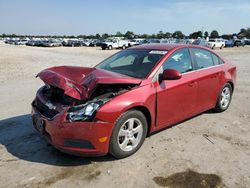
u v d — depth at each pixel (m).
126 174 3.81
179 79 4.92
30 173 3.84
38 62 19.52
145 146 4.62
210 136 5.07
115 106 3.93
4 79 11.52
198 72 5.41
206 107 5.81
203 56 5.75
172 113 4.89
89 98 3.93
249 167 3.99
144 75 4.56
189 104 5.24
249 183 3.61
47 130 4.03
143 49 5.37
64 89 3.83
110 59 5.62
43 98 4.41
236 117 6.13
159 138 4.94
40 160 4.20
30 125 5.64
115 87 4.21
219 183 3.61
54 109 4.07
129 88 4.25
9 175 3.79
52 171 3.89
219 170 3.90
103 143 3.89
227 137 5.04
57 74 4.22
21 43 70.25
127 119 4.11
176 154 4.36
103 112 3.82
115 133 3.98
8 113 6.45
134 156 4.30
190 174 3.81
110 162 4.12
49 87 4.56
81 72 4.57
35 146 4.66
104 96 4.05
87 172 3.87
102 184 3.59
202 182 3.63
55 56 26.16
